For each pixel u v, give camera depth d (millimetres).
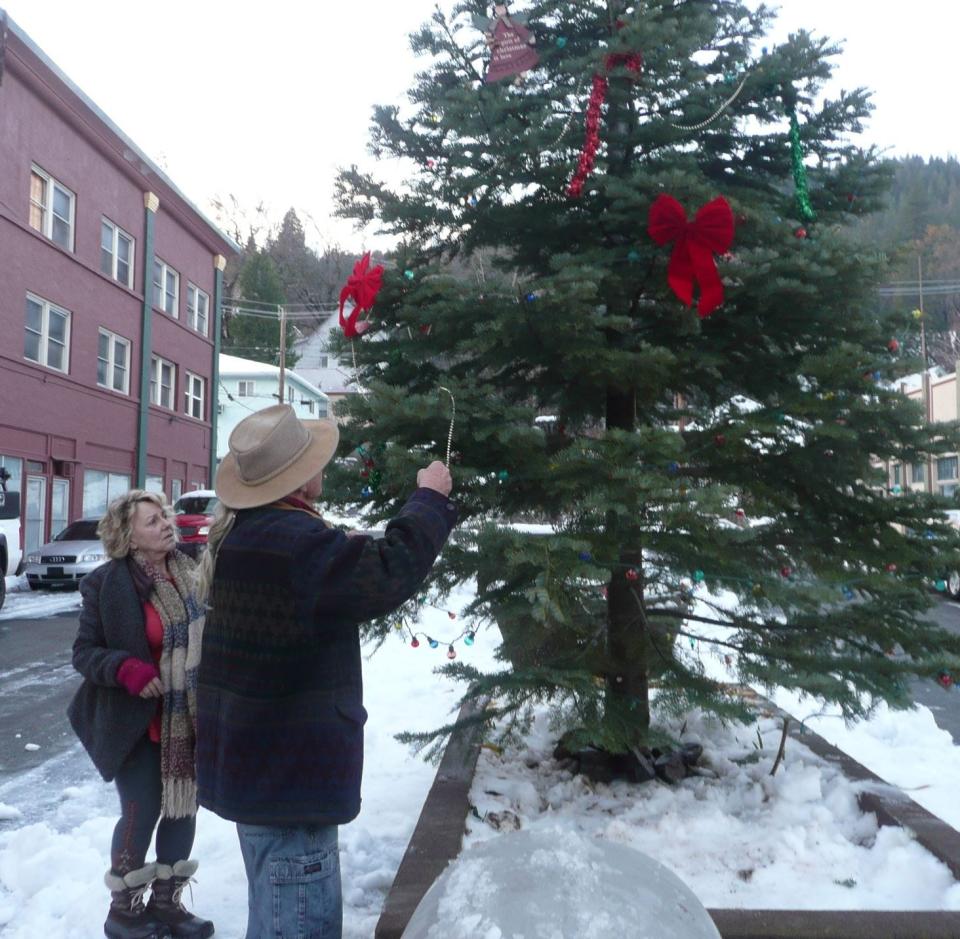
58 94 21125
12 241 19828
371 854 4090
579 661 4113
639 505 3623
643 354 3828
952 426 3918
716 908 3076
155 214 26938
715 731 5078
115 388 24984
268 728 2352
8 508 14352
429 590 4195
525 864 1835
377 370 4605
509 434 3607
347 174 4434
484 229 4539
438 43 4348
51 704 7996
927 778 5543
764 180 4691
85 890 3877
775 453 4301
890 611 4098
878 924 2920
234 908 3668
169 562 3482
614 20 4148
